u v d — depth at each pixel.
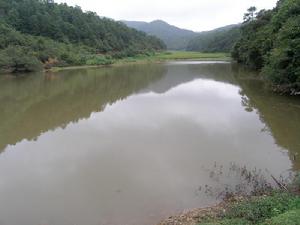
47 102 35.75
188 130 23.52
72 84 50.62
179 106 31.53
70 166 17.83
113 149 20.08
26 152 20.19
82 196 14.53
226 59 111.38
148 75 62.84
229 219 10.95
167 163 17.75
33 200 14.34
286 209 11.02
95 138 22.36
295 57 30.86
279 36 33.44
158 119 26.75
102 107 32.31
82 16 134.50
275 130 23.03
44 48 86.75
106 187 15.28
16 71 70.56
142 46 149.25
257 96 35.25
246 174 15.98
